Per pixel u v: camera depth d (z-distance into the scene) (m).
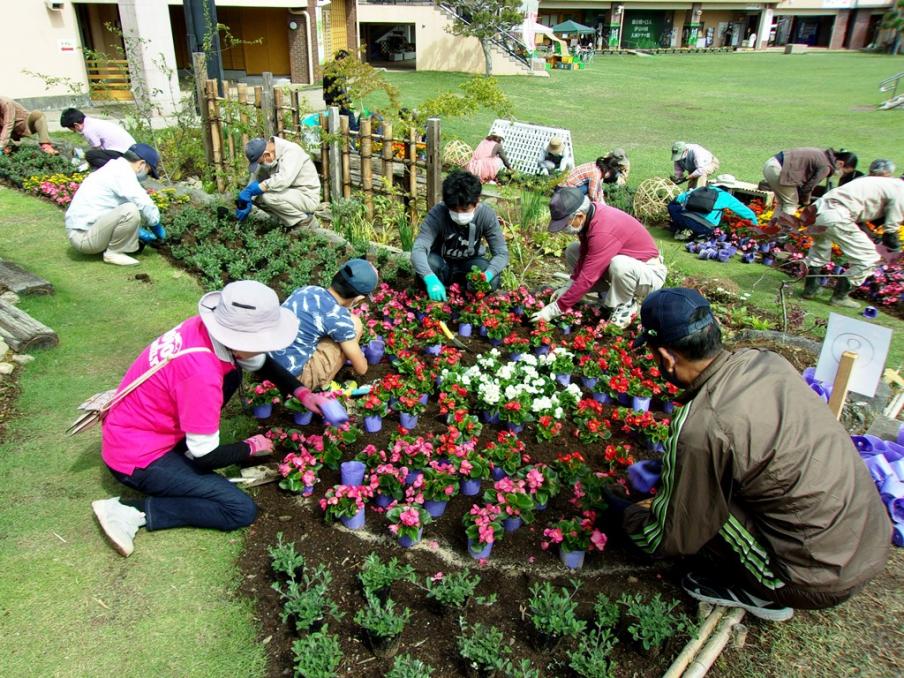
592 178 9.05
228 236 7.10
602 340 5.43
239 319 3.05
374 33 36.72
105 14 18.34
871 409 4.51
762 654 2.91
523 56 31.95
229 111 8.59
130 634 2.84
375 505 3.58
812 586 2.66
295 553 3.24
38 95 16.14
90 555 3.23
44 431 4.09
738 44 60.16
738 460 2.58
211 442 3.23
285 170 6.96
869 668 2.86
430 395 4.59
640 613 2.87
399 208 7.60
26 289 5.74
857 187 6.57
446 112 8.30
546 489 3.51
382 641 2.73
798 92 28.86
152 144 9.87
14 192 9.02
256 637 2.86
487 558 3.28
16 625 2.86
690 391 2.89
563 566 3.26
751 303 6.83
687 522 2.74
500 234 5.70
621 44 55.41
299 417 4.15
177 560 3.22
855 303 6.89
